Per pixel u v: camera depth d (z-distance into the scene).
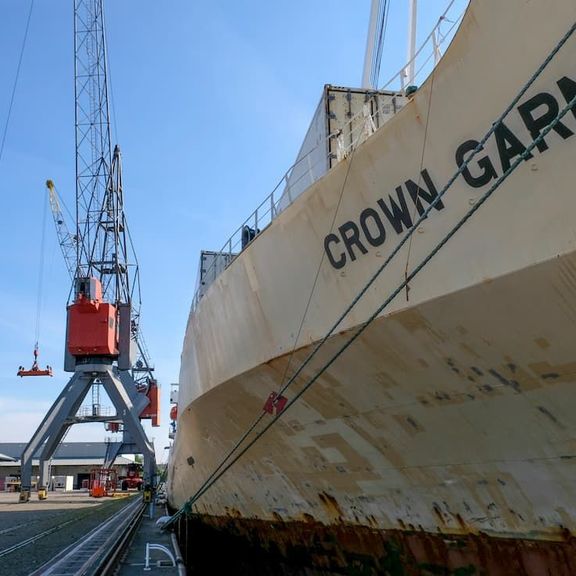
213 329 11.09
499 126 5.04
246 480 11.68
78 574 11.00
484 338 5.50
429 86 5.68
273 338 8.37
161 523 21.62
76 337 41.19
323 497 9.49
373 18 13.30
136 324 47.34
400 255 6.04
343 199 6.75
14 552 15.66
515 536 6.45
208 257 17.25
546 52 4.72
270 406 9.30
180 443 17.22
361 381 7.14
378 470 7.99
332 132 9.91
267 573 11.81
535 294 4.89
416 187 5.85
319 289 7.30
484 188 5.23
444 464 6.95
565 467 5.70
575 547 5.91
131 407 41.84
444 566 7.39
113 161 47.03
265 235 8.55
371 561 8.70
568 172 4.60
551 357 5.14
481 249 5.21
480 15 5.19
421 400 6.61
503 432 6.06
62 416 43.12
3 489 75.69
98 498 49.12
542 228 4.75
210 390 11.06
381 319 6.22
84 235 45.84
